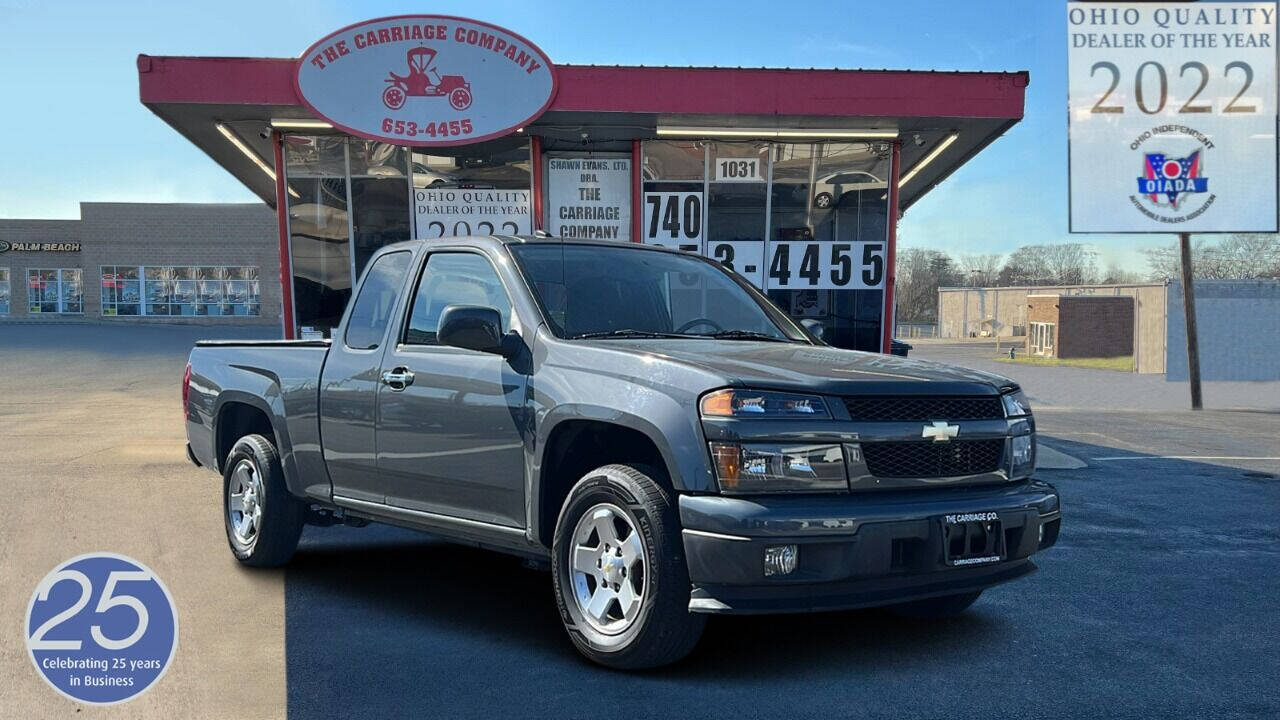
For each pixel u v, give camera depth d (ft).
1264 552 23.70
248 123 43.57
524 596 19.34
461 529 17.08
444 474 17.15
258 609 18.16
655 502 14.06
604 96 41.14
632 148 45.75
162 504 28.32
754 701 13.56
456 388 16.94
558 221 46.01
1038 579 20.99
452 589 19.83
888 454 14.26
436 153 44.55
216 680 14.40
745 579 13.25
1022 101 41.57
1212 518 28.02
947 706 13.47
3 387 71.51
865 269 45.57
